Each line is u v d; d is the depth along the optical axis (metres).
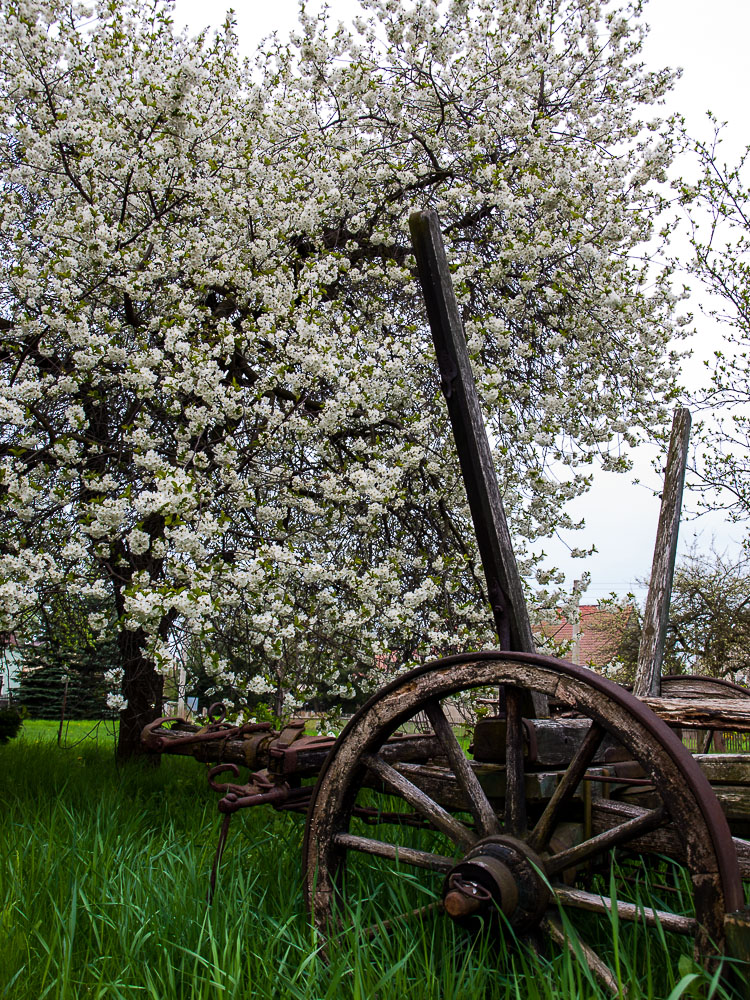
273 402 5.68
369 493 5.26
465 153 6.25
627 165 6.66
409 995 1.96
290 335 5.49
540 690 2.03
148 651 4.45
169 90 5.17
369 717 2.37
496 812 2.37
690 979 1.55
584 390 6.29
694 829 1.76
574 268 6.00
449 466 5.82
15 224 5.60
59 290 4.83
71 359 5.30
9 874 2.91
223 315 6.14
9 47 5.54
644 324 6.29
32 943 2.43
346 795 2.42
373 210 6.41
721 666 10.62
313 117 6.46
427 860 2.25
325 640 5.42
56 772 5.64
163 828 3.83
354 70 6.12
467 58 6.58
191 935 2.39
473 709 4.98
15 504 4.52
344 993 2.01
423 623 5.55
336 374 5.24
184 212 5.71
